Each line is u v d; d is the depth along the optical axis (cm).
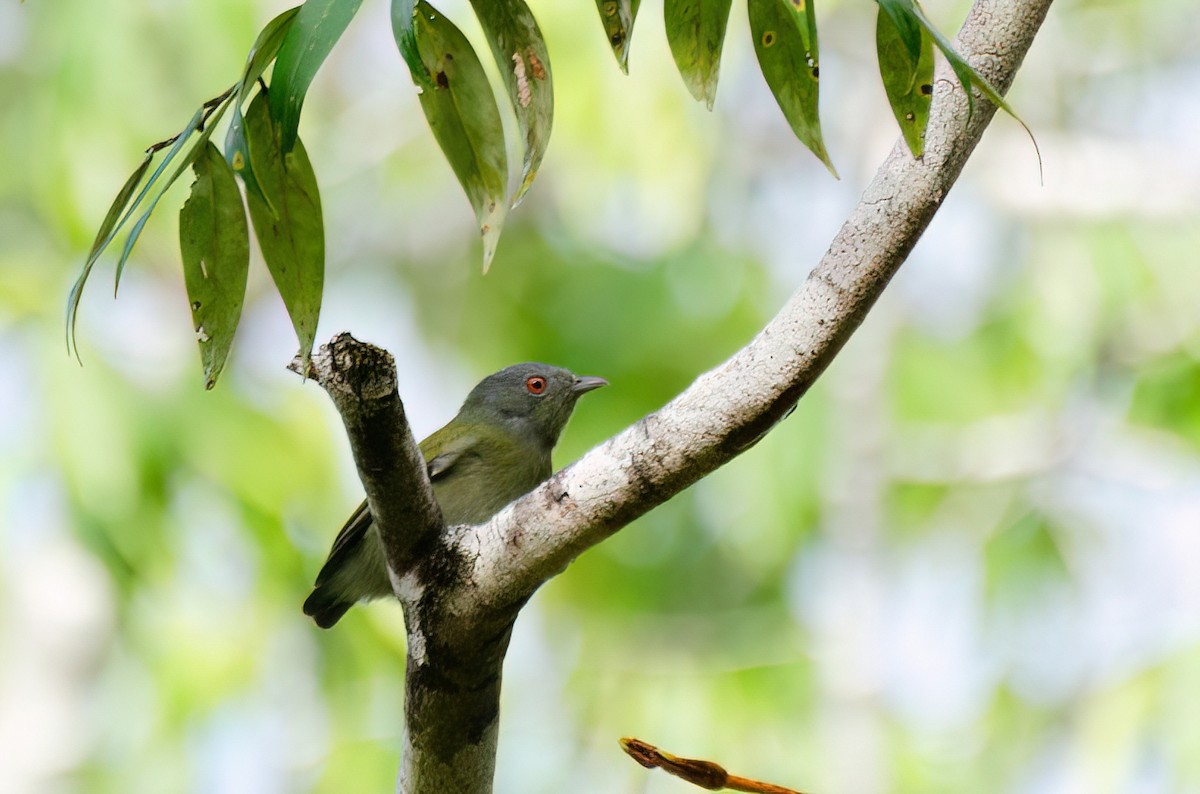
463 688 453
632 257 1617
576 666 1492
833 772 1414
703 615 1542
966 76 359
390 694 1323
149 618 1239
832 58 1617
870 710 1430
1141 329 1515
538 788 1418
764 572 1557
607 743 1438
